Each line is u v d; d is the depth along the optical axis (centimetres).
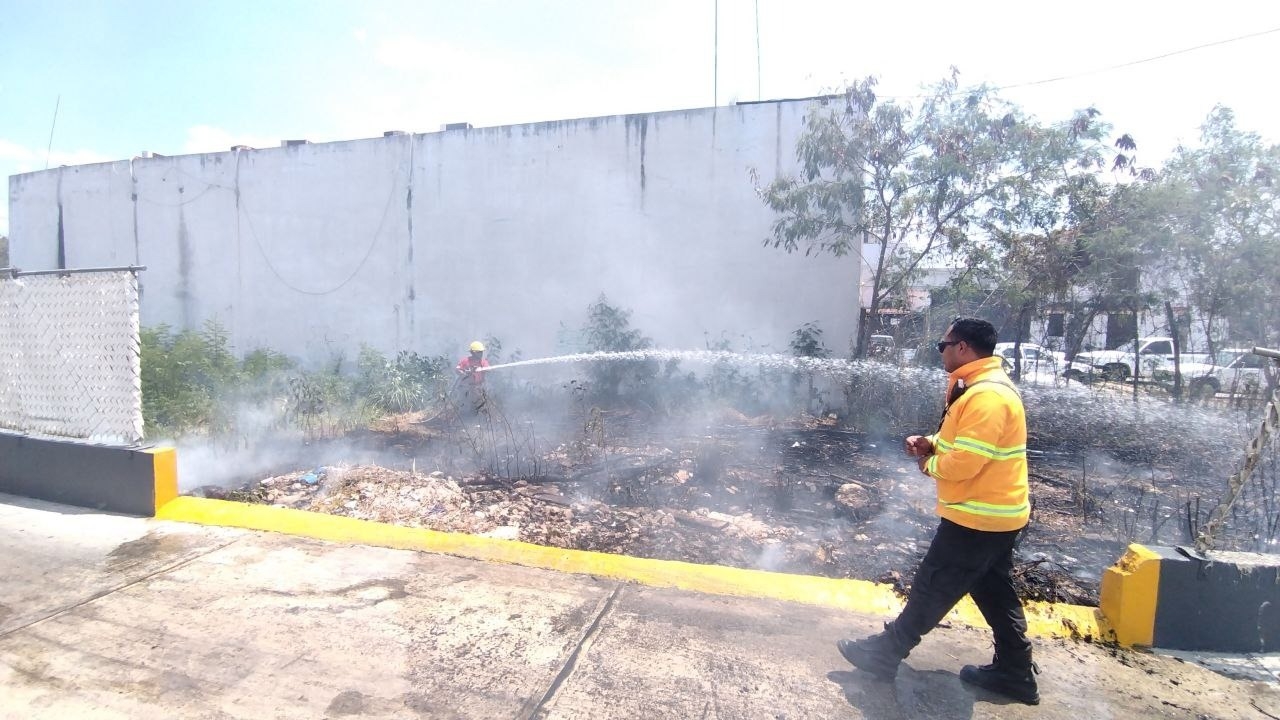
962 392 296
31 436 548
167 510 505
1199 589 339
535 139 1175
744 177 1075
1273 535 490
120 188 1427
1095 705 291
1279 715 287
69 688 285
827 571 424
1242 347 1048
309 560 424
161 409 781
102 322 513
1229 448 749
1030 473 666
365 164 1270
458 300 1239
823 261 1049
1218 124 1045
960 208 883
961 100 862
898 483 606
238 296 1368
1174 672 320
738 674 306
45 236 1507
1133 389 1036
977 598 301
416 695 285
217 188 1360
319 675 297
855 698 290
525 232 1193
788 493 567
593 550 454
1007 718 279
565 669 306
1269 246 959
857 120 910
